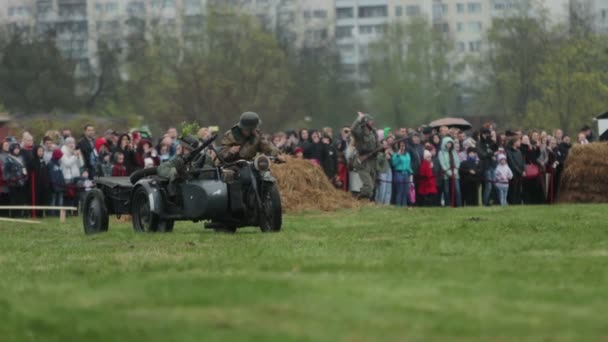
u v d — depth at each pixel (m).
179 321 15.38
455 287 18.03
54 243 33.12
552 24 159.62
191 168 34.22
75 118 101.44
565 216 40.78
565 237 29.23
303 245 28.02
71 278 20.94
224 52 154.88
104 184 36.72
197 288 17.95
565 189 60.53
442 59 169.00
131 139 53.59
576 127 150.12
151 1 178.88
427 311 15.84
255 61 153.88
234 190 33.66
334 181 57.16
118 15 169.38
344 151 56.50
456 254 24.62
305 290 17.61
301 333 14.42
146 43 162.62
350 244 28.19
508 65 159.25
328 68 166.50
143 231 35.34
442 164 57.59
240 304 16.50
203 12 160.00
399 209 50.12
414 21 171.00
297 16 171.25
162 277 19.92
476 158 58.28
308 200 51.22
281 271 20.97
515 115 158.62
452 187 57.59
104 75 160.50
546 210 46.12
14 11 177.75
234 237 31.80
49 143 52.69
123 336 14.58
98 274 21.61
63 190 52.44
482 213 44.38
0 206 50.31
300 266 21.52
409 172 56.53
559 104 150.25
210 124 151.62
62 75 157.38
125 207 36.28
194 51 155.88
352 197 53.34
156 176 35.84
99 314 16.08
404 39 170.25
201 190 33.50
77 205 52.94
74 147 53.00
